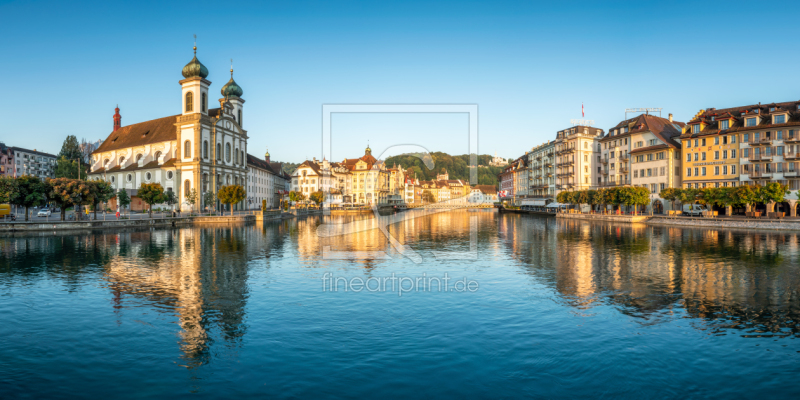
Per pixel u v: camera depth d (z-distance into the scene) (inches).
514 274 1093.8
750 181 3004.4
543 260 1321.4
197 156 4074.8
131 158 4820.4
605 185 4217.5
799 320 708.0
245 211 4537.4
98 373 517.3
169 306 791.1
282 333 649.6
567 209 4463.6
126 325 684.7
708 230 2317.9
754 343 610.5
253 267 1203.2
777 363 545.6
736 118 3137.3
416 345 603.5
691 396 468.1
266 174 6043.3
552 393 473.4
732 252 1440.7
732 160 3102.9
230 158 4591.5
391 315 736.3
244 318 720.3
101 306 791.1
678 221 2684.5
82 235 2116.1
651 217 2918.3
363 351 582.9
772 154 2901.1
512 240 1914.4
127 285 962.7
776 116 2898.6
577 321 703.7
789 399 461.7
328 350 585.6
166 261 1302.9
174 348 591.8
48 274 1086.4
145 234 2214.6
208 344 606.2
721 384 493.7
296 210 4141.2
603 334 644.7
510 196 6678.2
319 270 1154.0
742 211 2938.0
